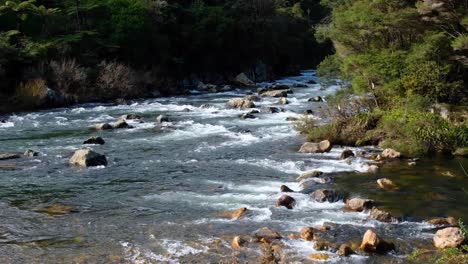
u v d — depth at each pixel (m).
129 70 48.06
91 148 23.69
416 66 24.59
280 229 12.94
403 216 13.71
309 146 22.36
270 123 30.19
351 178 17.64
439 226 13.11
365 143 23.23
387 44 27.55
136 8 53.00
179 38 60.59
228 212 14.29
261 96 43.59
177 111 36.47
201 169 19.55
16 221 13.88
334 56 29.25
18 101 37.59
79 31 47.66
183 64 60.62
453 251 10.35
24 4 44.31
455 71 25.17
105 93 44.25
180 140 25.47
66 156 21.94
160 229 13.13
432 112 23.64
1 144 24.72
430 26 25.33
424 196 15.46
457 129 21.50
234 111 35.59
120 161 21.06
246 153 22.31
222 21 64.62
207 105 38.12
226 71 67.44
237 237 12.02
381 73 24.95
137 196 16.16
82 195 16.34
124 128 29.12
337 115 25.39
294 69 81.88
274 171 19.05
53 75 41.44
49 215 14.38
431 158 20.34
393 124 22.77
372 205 14.57
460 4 23.70
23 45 42.59
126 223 13.66
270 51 76.00
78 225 13.55
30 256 11.48
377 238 11.57
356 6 27.05
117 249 11.82
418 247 11.71
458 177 17.50
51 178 18.41
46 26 46.72
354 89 26.61
